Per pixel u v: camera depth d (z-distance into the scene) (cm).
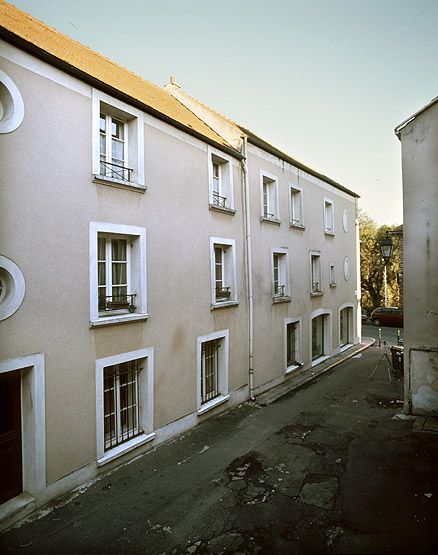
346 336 2078
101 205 711
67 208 648
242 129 1266
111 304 754
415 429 891
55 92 635
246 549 504
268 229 1313
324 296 1741
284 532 536
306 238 1583
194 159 966
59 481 631
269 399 1177
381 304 3553
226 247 1123
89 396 682
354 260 2139
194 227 959
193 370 947
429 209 956
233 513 584
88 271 682
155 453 798
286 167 1442
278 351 1353
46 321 611
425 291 963
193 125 1083
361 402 1134
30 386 596
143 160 804
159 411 841
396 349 1506
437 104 947
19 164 578
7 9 826
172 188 887
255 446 830
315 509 588
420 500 601
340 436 873
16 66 580
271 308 1319
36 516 581
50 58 617
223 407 1068
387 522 549
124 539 529
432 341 957
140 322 791
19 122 578
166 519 572
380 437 855
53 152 628
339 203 1950
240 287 1154
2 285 575
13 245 567
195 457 780
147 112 818
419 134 975
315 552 494
